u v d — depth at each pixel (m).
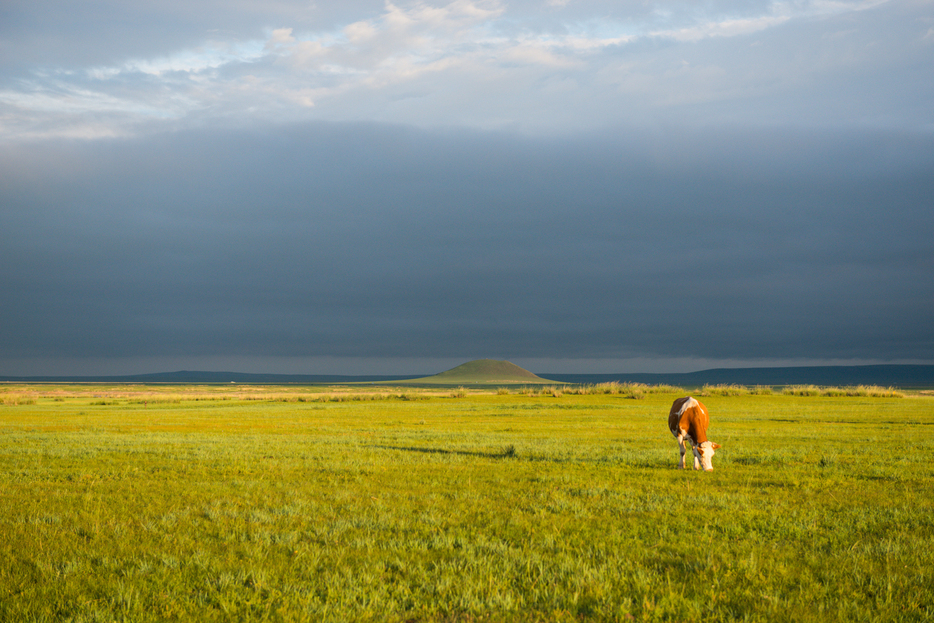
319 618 6.20
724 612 6.33
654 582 7.20
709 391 63.00
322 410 50.09
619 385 69.12
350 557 8.30
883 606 6.43
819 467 16.67
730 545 8.86
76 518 10.56
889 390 64.94
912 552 8.36
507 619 6.14
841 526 9.84
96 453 20.14
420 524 10.09
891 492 12.95
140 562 8.02
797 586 7.17
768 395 61.47
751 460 18.41
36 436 26.53
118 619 6.20
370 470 16.28
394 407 53.31
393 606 6.46
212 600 6.72
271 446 22.31
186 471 16.28
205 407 57.22
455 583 7.14
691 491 13.10
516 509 11.26
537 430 30.03
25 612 6.34
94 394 97.81
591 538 9.21
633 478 15.01
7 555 8.34
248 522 10.31
